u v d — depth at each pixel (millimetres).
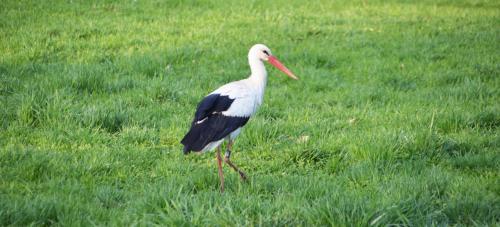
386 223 6199
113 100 10875
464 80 13227
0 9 17469
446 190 7406
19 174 7547
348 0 21906
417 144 8992
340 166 8539
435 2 22969
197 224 6090
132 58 13641
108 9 18484
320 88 12750
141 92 11445
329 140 9320
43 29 15555
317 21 18375
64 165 7902
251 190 7457
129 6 18922
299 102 11711
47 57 13586
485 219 6594
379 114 10852
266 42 15797
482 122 10367
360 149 8805
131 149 8758
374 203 6527
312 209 6316
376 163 8359
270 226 6055
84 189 7258
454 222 6660
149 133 9461
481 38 16969
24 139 8906
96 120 9633
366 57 15000
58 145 8773
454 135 9734
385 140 9000
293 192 7176
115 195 7184
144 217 6363
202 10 19172
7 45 14141
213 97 8180
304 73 13641
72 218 6301
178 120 10086
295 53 14875
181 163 8438
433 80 13320
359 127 10164
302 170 8453
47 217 6367
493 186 7555
